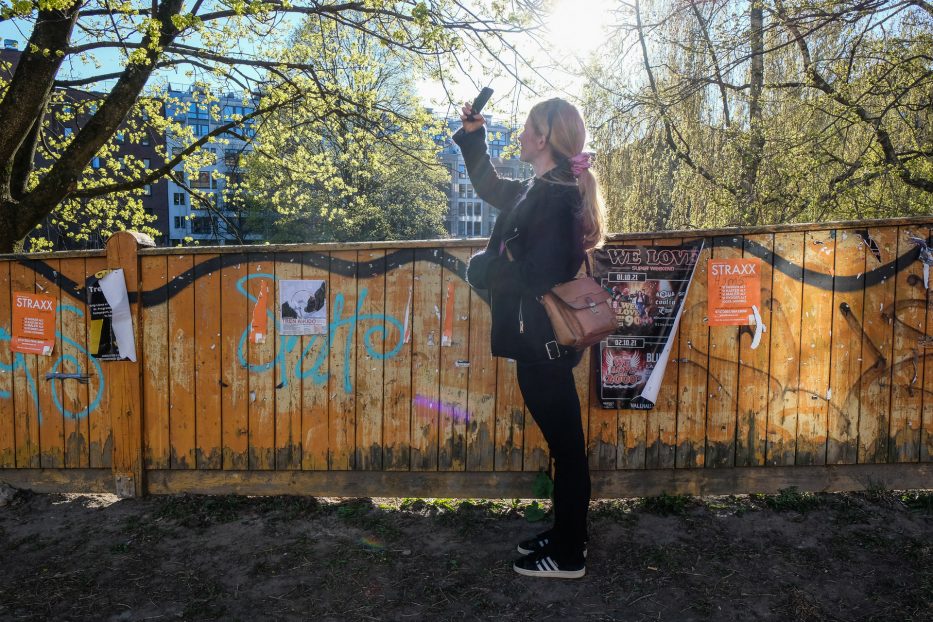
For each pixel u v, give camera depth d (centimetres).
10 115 650
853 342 344
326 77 1041
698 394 344
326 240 3003
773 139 895
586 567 279
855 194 836
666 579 268
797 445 346
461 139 282
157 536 320
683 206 1226
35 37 654
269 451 363
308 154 1205
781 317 342
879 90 791
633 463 345
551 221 240
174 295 363
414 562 288
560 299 241
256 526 330
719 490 349
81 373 373
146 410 369
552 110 253
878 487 348
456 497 357
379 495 359
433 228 3534
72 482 379
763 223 912
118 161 1183
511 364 351
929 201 893
